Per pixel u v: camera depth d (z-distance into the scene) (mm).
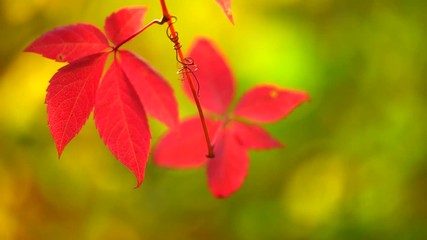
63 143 679
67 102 683
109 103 693
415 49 1564
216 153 801
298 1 1526
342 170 1572
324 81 1521
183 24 1449
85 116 687
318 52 1531
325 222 1547
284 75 1504
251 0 1492
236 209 1542
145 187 1503
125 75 700
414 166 1538
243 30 1500
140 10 719
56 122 680
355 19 1557
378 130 1565
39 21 1386
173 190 1518
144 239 1492
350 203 1563
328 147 1564
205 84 811
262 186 1556
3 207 1410
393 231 1489
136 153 691
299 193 1569
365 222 1523
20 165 1423
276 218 1542
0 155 1403
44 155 1442
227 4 642
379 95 1572
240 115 811
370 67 1564
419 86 1562
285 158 1556
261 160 1549
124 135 692
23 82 1376
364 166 1573
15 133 1411
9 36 1372
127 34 714
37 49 691
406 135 1550
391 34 1570
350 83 1547
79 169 1467
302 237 1538
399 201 1536
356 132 1568
